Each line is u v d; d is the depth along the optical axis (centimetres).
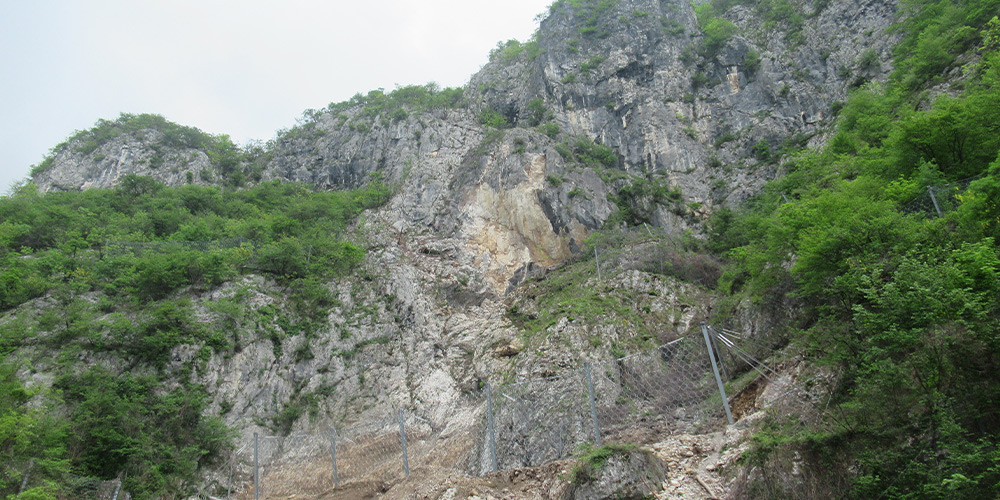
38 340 3266
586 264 4662
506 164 5619
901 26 5244
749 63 6391
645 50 6888
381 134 7306
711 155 5972
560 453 2219
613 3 7456
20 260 4212
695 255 4353
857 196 2127
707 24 7112
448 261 5084
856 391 1358
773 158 5544
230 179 7625
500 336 4062
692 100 6419
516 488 1590
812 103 5834
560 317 3778
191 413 2994
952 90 3098
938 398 1180
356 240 5288
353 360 3931
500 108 7512
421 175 6225
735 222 4712
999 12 3356
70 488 2303
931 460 1153
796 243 2031
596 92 6725
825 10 6488
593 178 5409
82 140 8156
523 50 8375
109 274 4100
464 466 2503
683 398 1875
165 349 3303
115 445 2636
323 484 2523
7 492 2089
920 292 1286
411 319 4303
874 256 1617
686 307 3697
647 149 6116
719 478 1395
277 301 4112
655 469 1448
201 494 2683
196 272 4047
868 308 1550
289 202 6278
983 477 1073
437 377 3791
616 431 1902
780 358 1838
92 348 3212
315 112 8825
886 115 3612
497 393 2739
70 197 5819
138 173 7556
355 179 7075
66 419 2666
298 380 3719
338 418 3566
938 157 2181
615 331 3525
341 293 4384
